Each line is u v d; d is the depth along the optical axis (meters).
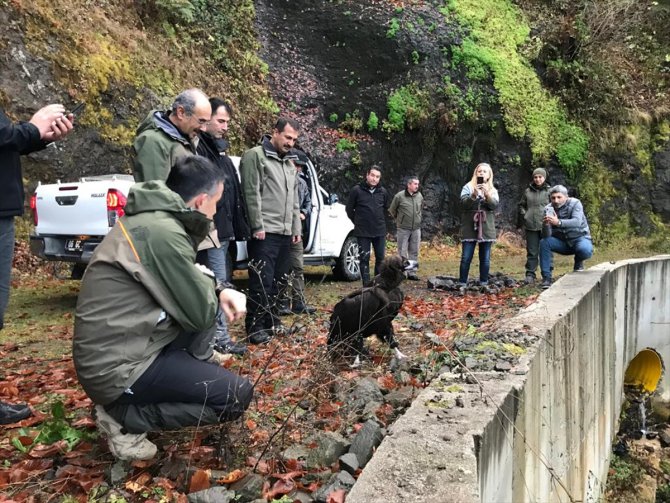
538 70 20.42
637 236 20.41
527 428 3.94
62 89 11.45
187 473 2.85
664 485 9.27
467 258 9.96
